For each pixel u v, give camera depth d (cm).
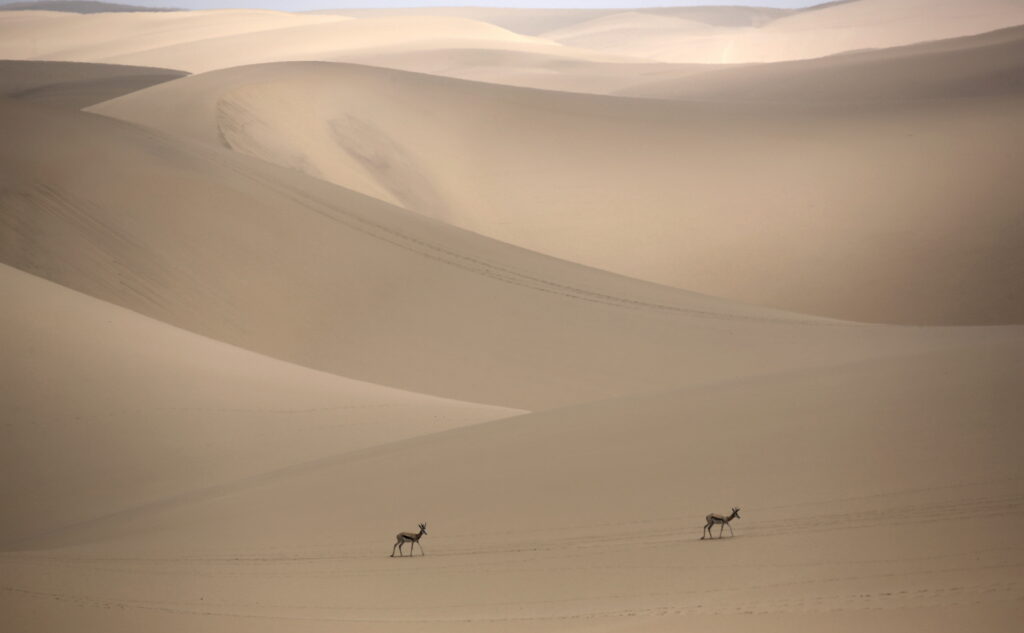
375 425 8719
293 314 12175
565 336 12631
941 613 3325
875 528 4272
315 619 4050
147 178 13488
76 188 12669
